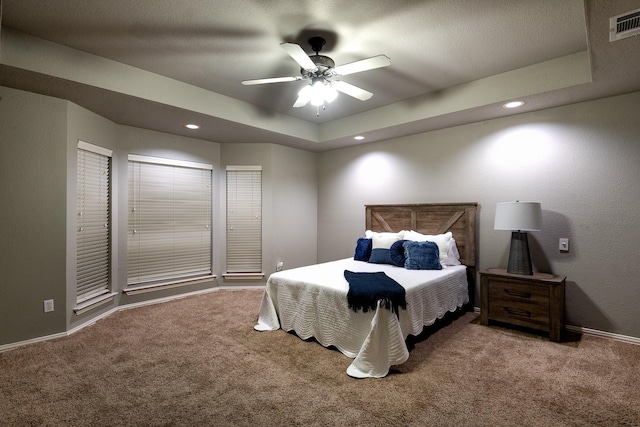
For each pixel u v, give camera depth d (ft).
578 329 10.16
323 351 8.68
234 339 9.51
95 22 7.43
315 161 18.28
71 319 10.12
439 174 13.43
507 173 11.66
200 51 8.80
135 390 6.81
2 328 8.86
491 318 10.53
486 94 10.44
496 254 11.95
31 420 5.85
